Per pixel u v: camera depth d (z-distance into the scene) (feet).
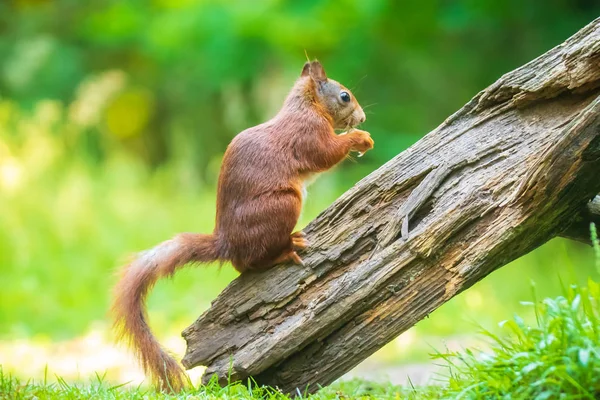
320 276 25.58
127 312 26.63
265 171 26.27
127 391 24.41
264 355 24.95
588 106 22.76
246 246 25.93
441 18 74.13
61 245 64.13
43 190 71.61
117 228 67.26
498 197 24.21
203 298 55.31
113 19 88.28
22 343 45.62
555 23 70.08
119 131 97.40
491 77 75.36
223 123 91.25
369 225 25.52
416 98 78.18
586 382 19.81
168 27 81.97
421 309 24.47
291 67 79.71
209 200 75.92
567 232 26.86
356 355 24.99
